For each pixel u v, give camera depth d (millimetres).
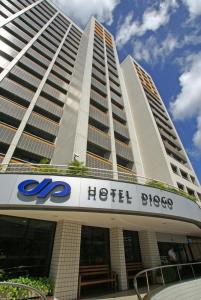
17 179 8078
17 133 15836
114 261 10742
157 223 11367
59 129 19375
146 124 28219
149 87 39156
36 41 26891
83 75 24031
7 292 7008
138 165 20875
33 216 9227
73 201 7918
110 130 20844
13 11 28109
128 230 12953
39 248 9211
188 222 11094
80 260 9773
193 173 28250
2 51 20828
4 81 18422
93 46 33125
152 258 12273
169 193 10695
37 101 19625
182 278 11555
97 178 8875
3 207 7430
